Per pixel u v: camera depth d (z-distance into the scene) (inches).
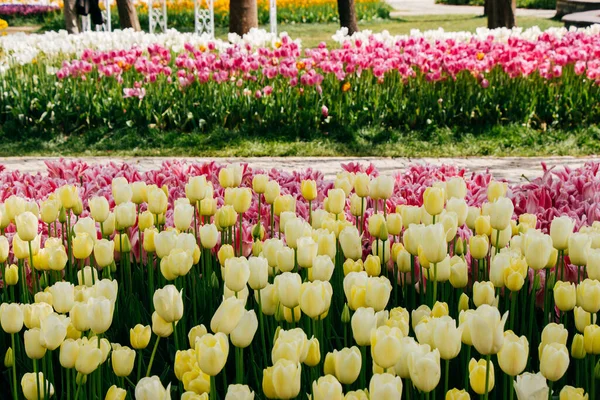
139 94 411.2
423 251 103.8
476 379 81.3
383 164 369.1
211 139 407.5
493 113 417.1
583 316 95.5
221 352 76.8
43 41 528.7
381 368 81.1
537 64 421.4
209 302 128.3
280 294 93.0
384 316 92.9
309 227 121.6
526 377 78.3
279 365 73.6
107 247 115.0
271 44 507.8
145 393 74.2
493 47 434.6
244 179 220.4
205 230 121.2
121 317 125.6
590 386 99.7
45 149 403.2
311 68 430.3
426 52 420.2
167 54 442.0
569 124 418.9
